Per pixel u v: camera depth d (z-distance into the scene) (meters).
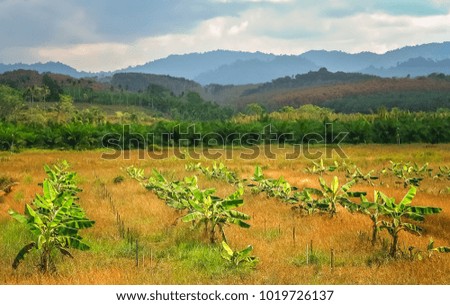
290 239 11.30
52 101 192.62
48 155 42.56
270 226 12.70
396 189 19.69
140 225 12.51
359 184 21.47
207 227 12.18
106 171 26.78
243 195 17.66
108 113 190.50
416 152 43.03
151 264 9.13
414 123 64.81
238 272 8.69
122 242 10.88
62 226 8.66
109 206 15.06
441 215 14.09
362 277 8.52
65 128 53.38
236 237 11.45
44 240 8.52
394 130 63.06
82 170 27.58
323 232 11.92
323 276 8.55
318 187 20.14
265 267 9.09
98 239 11.25
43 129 55.59
